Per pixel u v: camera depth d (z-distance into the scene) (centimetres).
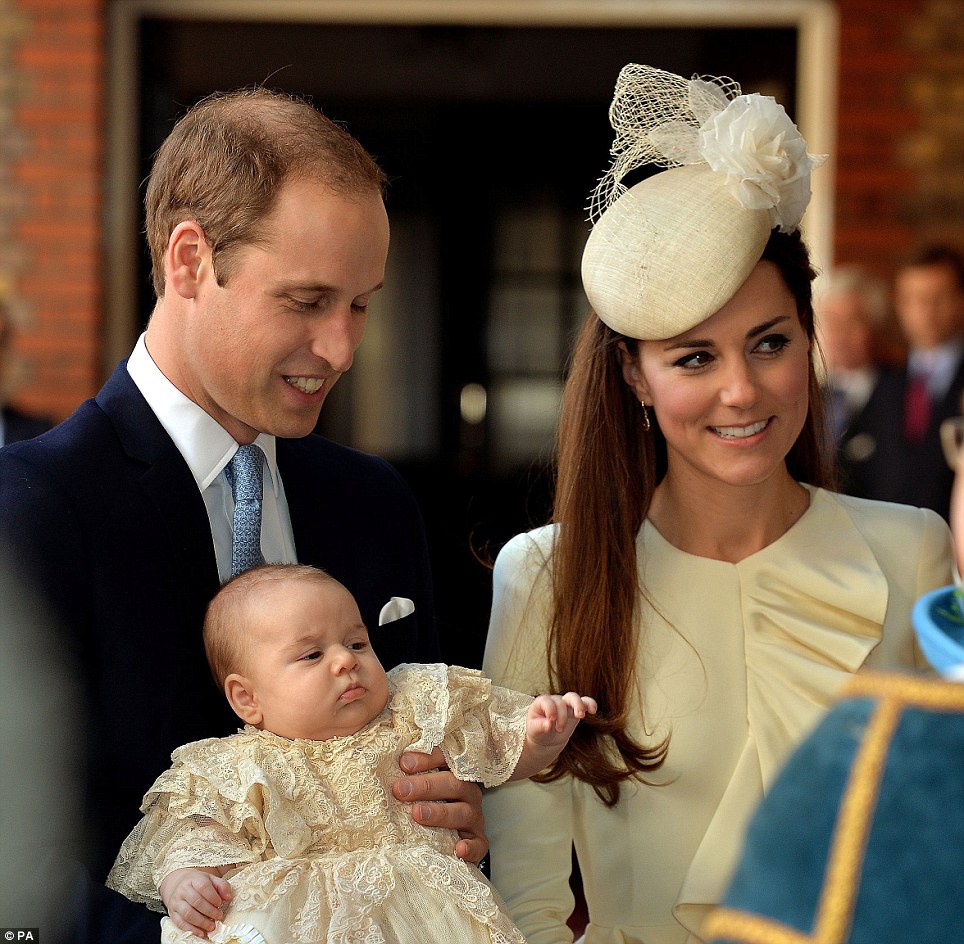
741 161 316
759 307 318
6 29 1051
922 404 911
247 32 1127
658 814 331
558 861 337
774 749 327
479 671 330
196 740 306
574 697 312
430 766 311
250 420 310
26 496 292
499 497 1237
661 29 1114
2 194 1059
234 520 322
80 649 290
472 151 1252
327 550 342
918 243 1046
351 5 1097
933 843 131
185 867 281
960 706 136
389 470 370
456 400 1252
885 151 1047
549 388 1252
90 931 272
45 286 1059
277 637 303
